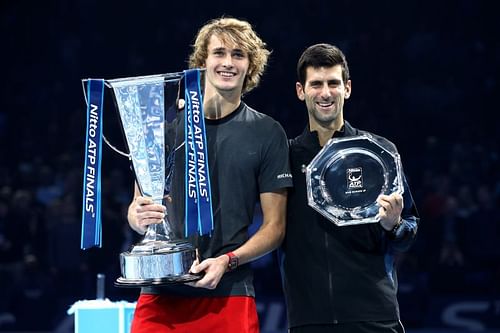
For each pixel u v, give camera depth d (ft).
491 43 134.00
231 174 34.40
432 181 104.58
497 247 91.35
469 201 100.32
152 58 139.03
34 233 93.91
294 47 134.00
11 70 138.62
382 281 35.17
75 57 139.44
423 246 94.43
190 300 33.71
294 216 35.63
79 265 89.04
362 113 125.29
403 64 131.64
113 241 88.94
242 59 34.71
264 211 34.86
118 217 90.84
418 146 122.93
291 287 35.60
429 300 83.51
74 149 123.34
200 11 141.08
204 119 34.50
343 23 136.56
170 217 34.55
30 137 128.47
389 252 35.58
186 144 32.91
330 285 34.91
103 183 100.83
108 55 139.54
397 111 125.08
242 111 35.24
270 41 134.31
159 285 32.17
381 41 133.28
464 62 131.54
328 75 34.94
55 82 138.10
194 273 32.14
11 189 110.32
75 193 100.01
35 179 111.75
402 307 83.30
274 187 34.73
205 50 35.24
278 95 128.36
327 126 35.96
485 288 86.07
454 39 134.21
